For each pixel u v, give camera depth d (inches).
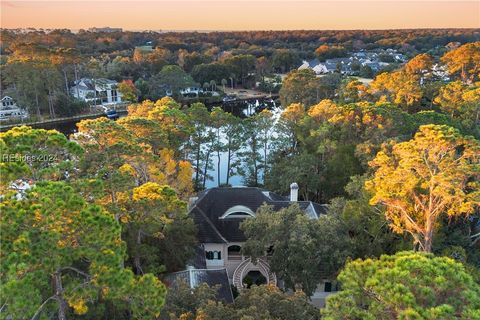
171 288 1074.1
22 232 685.3
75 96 4945.9
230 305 994.7
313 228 1312.7
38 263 678.5
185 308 964.0
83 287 743.7
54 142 1004.6
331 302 693.3
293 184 1747.0
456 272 643.5
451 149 1227.2
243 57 6250.0
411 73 3563.0
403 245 1354.6
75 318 885.2
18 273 653.9
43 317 720.3
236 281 1499.8
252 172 2586.1
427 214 1213.7
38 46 4658.0
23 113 4276.6
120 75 5876.0
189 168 1877.5
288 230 1323.8
